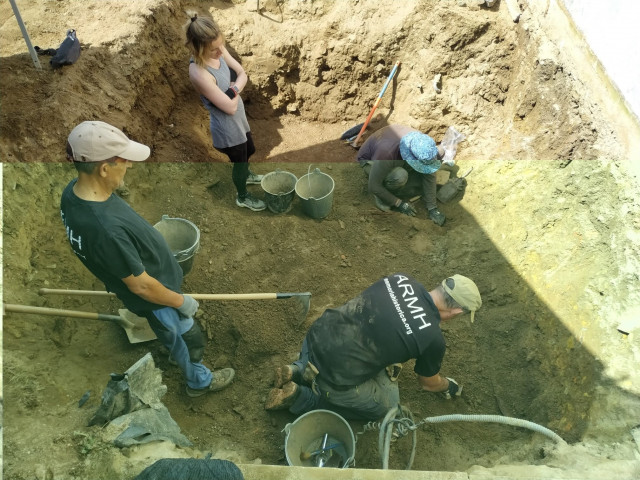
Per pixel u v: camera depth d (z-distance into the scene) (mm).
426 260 4496
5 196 3256
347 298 4145
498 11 5363
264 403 3408
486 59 5348
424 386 3316
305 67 5785
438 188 5020
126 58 4613
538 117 4820
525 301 3881
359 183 5188
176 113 5258
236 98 4004
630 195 3547
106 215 2391
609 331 3219
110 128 2406
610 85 3979
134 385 2684
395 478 2381
